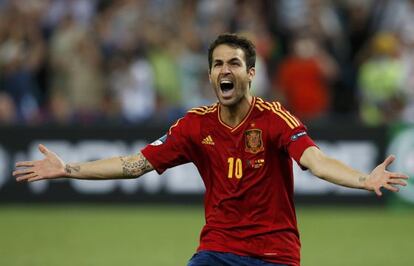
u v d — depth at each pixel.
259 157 20.06
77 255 36.62
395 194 47.41
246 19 56.03
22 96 53.69
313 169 19.22
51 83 55.06
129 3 57.41
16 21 56.75
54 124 48.38
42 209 48.31
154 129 47.97
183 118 21.02
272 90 54.09
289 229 20.28
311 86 52.66
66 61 54.44
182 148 20.88
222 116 20.42
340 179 18.75
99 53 55.25
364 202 47.66
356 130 47.38
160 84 52.56
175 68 53.00
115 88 53.19
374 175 18.36
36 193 48.69
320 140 47.66
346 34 56.91
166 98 52.59
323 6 56.25
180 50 54.03
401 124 47.16
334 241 39.75
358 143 47.41
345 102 55.00
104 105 53.66
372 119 51.59
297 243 20.47
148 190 48.22
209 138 20.45
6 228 42.88
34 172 20.47
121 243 39.25
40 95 55.03
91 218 45.72
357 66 55.62
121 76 52.84
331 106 54.53
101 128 48.22
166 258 36.00
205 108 20.86
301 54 52.88
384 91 51.66
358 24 57.03
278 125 20.00
